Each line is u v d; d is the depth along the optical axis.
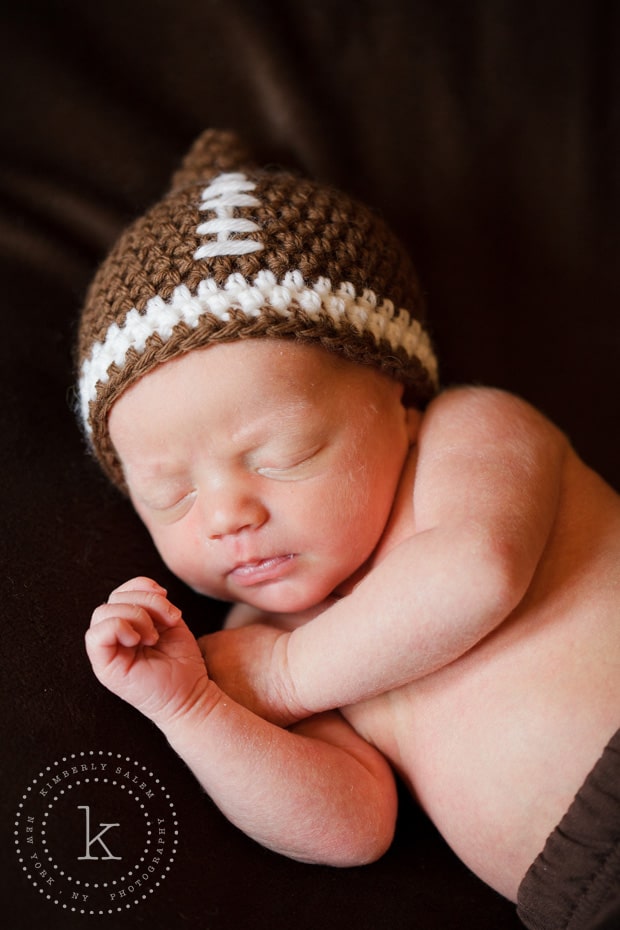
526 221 1.49
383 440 1.08
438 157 1.49
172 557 1.10
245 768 0.94
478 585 0.91
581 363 1.46
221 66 1.50
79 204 1.43
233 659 1.04
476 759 0.96
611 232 1.48
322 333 1.03
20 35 1.48
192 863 0.93
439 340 1.45
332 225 1.11
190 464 1.03
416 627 0.94
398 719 1.05
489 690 0.97
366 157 1.48
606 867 0.86
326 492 1.03
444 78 1.50
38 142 1.45
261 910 0.92
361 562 1.07
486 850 0.96
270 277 1.03
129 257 1.10
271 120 1.48
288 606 1.07
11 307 1.31
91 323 1.11
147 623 0.94
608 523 1.06
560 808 0.91
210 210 1.09
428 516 1.00
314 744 1.00
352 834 0.96
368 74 1.50
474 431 1.07
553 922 0.90
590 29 1.51
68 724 0.96
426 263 1.47
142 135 1.47
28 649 0.99
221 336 1.00
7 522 1.09
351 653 0.97
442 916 0.96
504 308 1.47
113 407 1.06
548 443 1.08
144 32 1.50
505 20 1.51
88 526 1.14
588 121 1.49
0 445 1.16
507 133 1.50
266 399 1.00
